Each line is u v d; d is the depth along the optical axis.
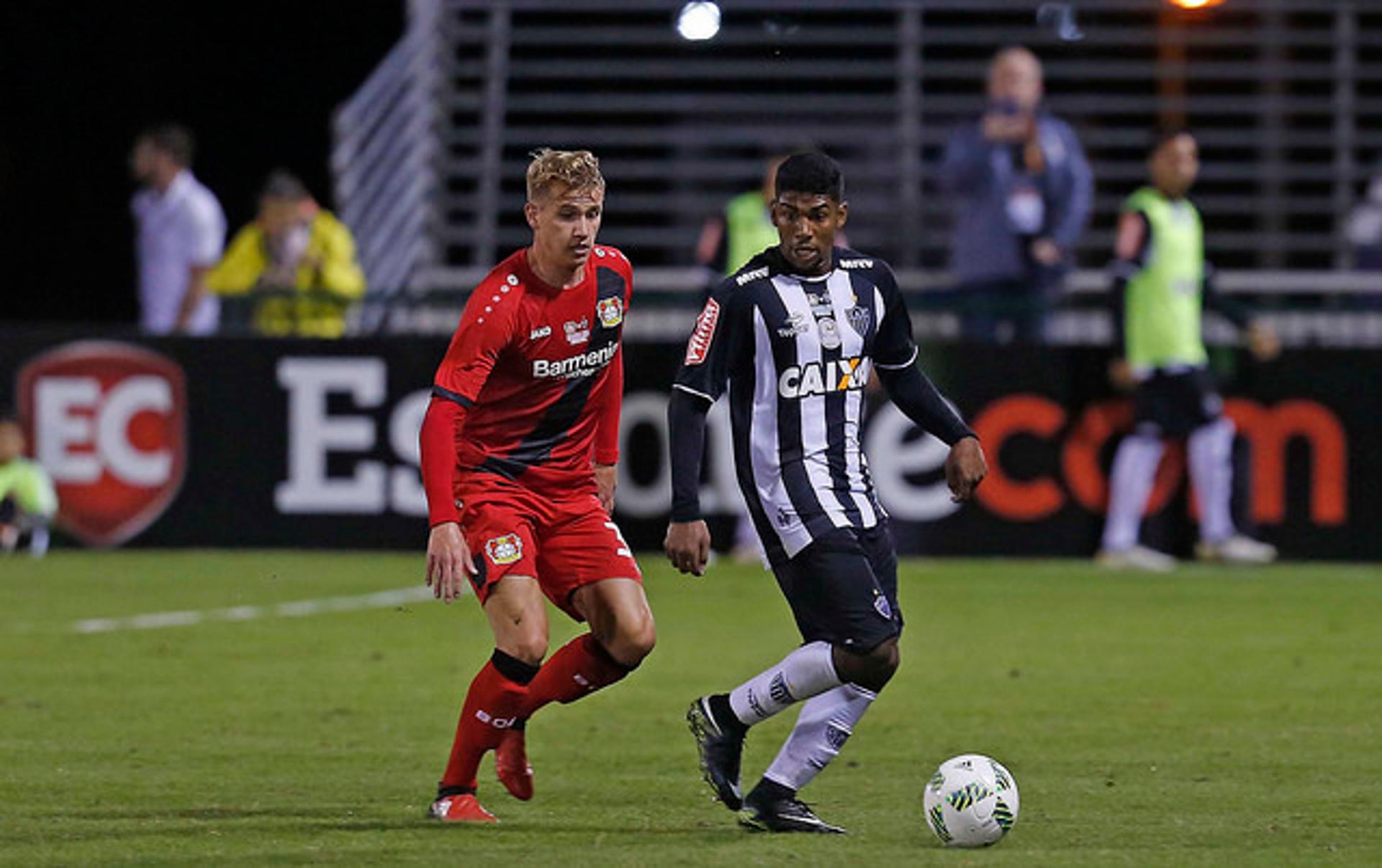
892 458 54.66
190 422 56.03
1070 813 22.95
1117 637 40.50
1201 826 22.11
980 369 54.56
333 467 55.81
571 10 81.44
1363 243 71.62
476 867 19.56
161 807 23.27
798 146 54.94
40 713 30.77
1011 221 58.78
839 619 21.30
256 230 61.97
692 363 21.88
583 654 22.97
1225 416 54.59
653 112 80.12
